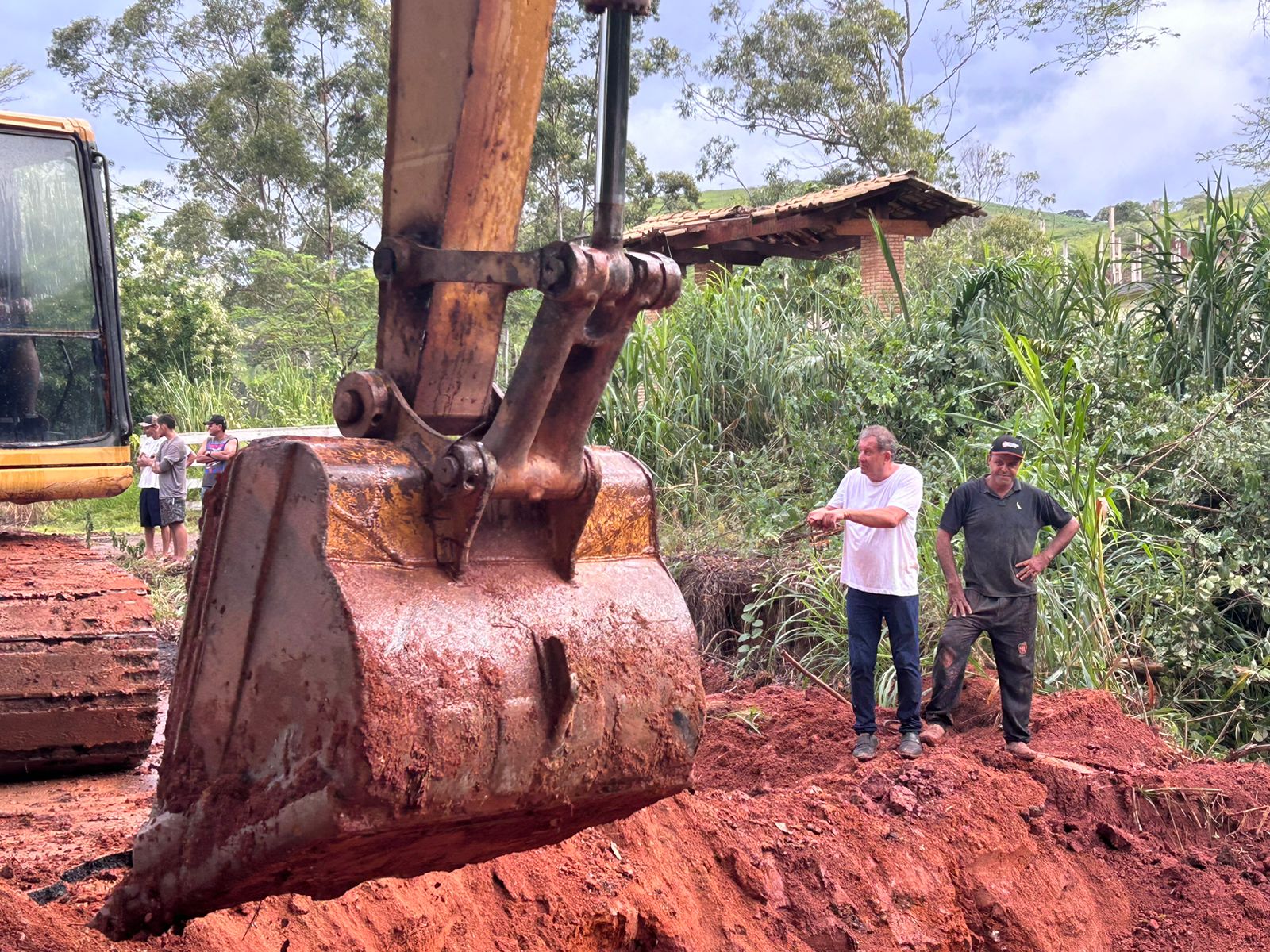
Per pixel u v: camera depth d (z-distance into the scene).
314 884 2.21
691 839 4.80
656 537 2.66
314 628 2.05
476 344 2.40
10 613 5.15
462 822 2.16
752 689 7.93
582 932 4.14
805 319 12.64
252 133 36.12
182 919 2.21
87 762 5.14
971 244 24.64
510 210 2.37
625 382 11.23
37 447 6.03
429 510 2.23
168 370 25.02
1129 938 5.39
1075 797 5.96
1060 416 8.22
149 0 37.06
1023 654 6.42
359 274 27.62
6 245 6.07
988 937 5.15
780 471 10.46
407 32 2.29
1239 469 8.42
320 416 20.31
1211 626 7.79
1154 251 11.34
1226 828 5.96
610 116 2.18
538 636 2.27
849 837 5.16
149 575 10.36
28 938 2.64
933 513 8.16
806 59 32.72
